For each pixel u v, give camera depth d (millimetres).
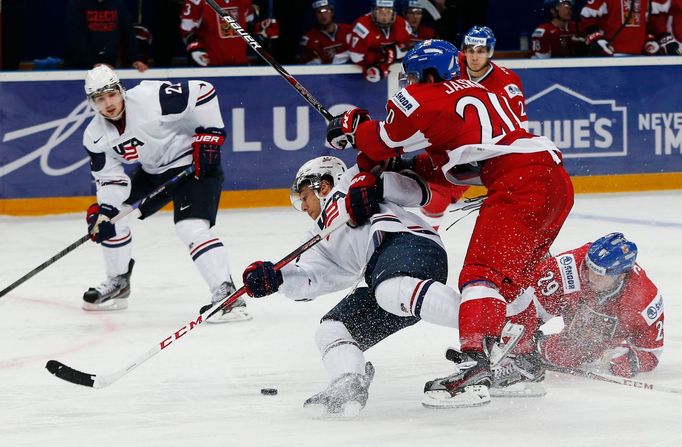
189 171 18609
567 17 33000
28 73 28688
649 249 23594
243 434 11727
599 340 13555
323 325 12633
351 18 37375
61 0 35062
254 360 15312
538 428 11711
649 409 12383
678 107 32312
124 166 29781
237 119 29938
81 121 29141
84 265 23312
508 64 31125
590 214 28578
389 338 16281
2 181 28938
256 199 30266
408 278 11945
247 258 23375
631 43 33000
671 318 17281
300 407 12805
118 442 11547
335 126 14000
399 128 12492
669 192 32125
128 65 30688
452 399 11586
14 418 12586
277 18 32312
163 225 27922
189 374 14570
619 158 32031
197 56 30281
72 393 13695
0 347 16500
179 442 11492
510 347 11875
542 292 13094
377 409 12617
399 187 12812
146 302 19766
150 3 35094
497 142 12461
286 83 30156
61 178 29219
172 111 18250
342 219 12438
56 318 18531
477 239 12273
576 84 31562
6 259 23922
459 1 32719
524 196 12273
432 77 12805
